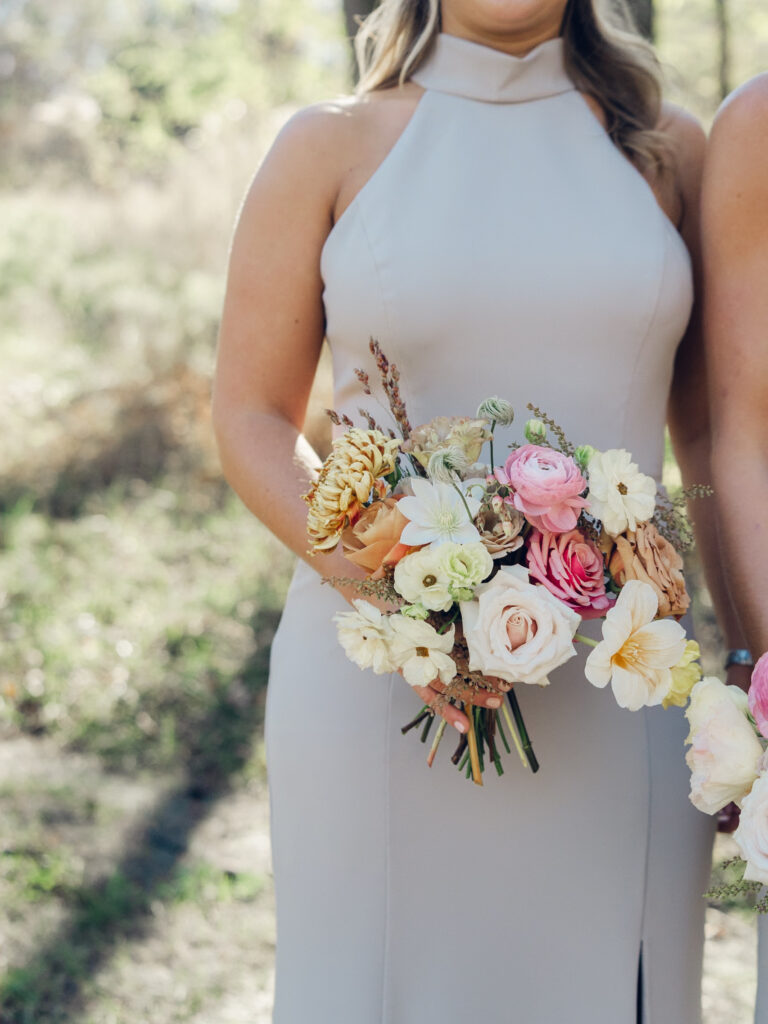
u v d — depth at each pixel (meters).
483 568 1.40
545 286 1.79
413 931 1.81
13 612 4.93
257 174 1.90
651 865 1.81
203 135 12.02
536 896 1.80
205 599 5.11
